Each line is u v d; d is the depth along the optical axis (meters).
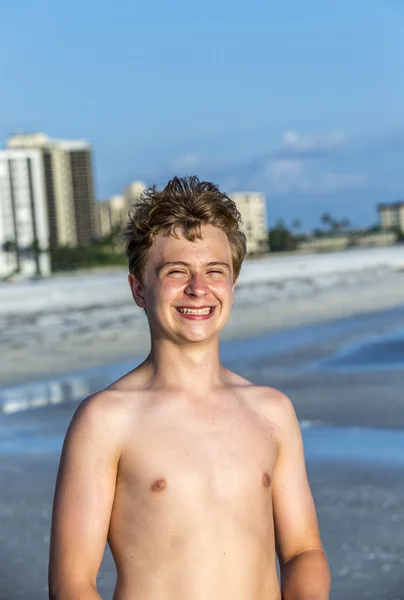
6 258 160.75
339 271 77.12
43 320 33.88
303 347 18.34
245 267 81.62
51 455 8.71
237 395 2.29
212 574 2.09
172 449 2.15
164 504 2.11
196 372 2.25
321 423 9.80
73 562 2.10
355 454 8.17
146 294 2.29
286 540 2.33
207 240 2.27
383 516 6.20
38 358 18.88
